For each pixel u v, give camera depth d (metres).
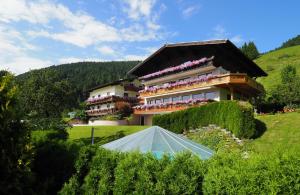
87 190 8.69
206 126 27.06
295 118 24.31
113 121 46.34
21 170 7.48
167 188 7.39
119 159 8.68
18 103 8.08
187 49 40.38
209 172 7.12
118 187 8.07
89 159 9.26
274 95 41.03
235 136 23.39
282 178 6.20
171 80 43.69
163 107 40.50
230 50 36.44
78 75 124.50
